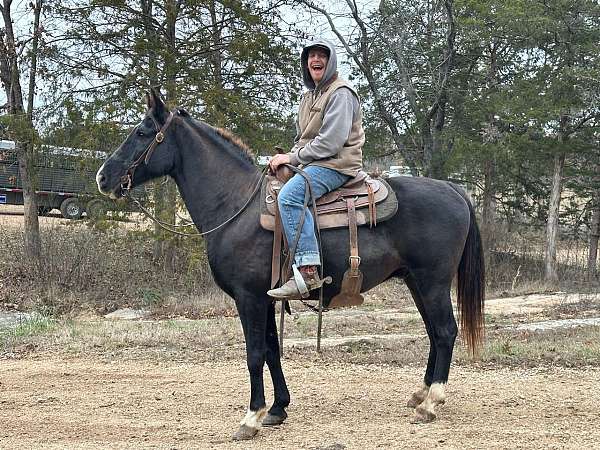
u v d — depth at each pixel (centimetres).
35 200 1750
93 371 823
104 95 1730
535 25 1911
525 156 2122
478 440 548
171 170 612
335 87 578
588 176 2256
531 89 2002
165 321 1291
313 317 1316
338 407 656
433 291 604
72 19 1730
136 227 1780
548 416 620
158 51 1731
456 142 2103
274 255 566
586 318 1322
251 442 551
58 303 1507
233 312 1440
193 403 675
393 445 536
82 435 573
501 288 1986
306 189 568
